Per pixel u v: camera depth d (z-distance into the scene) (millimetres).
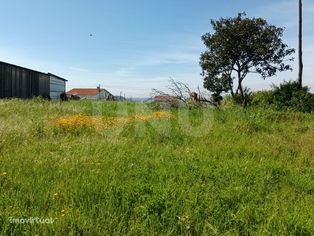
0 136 8094
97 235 3883
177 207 4598
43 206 4465
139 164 6469
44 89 36188
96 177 5465
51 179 5441
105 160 6531
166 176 5848
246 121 12438
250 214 4598
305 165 7652
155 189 5031
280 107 21812
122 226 4098
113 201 4664
